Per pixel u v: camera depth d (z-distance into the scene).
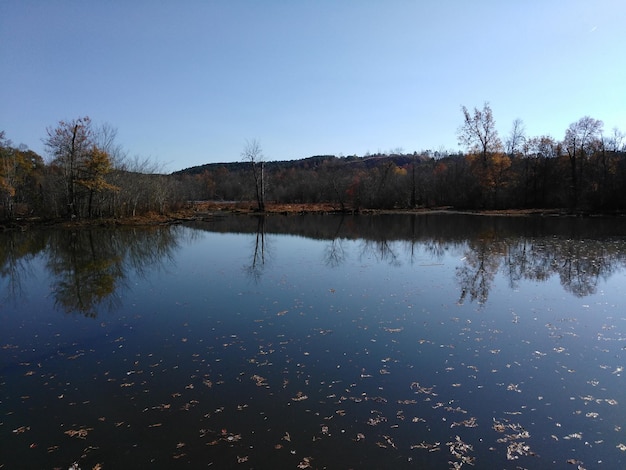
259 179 80.88
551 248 25.78
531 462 5.83
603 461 5.83
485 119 61.81
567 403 7.38
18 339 11.16
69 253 26.67
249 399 7.68
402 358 9.41
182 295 15.48
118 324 12.23
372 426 6.73
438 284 16.77
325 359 9.41
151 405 7.56
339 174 90.19
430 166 95.56
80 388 8.30
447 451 6.09
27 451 6.32
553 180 60.06
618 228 36.88
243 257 24.47
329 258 23.78
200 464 5.90
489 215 57.16
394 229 40.59
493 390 7.88
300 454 6.07
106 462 6.00
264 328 11.56
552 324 11.66
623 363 9.02
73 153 42.00
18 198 49.75
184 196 70.62
